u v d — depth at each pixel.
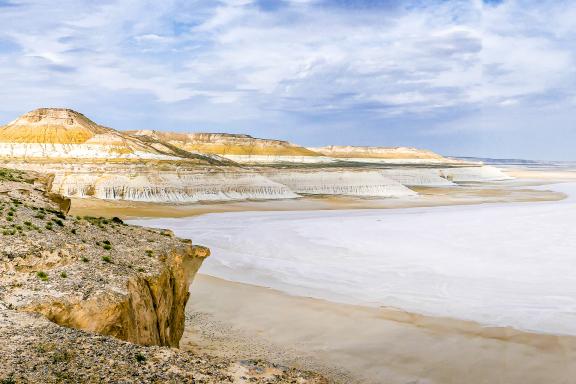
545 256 39.09
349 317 25.95
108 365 11.35
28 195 25.22
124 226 23.62
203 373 11.78
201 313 26.34
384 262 37.78
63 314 13.76
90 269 16.72
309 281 32.72
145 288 17.06
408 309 27.23
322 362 20.72
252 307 27.39
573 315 26.31
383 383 19.06
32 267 16.06
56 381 10.29
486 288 31.06
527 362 20.84
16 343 11.60
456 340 23.06
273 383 11.86
